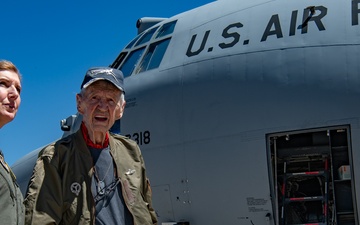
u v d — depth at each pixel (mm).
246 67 8094
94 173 3754
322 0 8266
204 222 8195
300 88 7570
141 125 8992
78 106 3980
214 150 8031
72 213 3588
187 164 8312
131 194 3836
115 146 3986
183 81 8703
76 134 3889
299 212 7992
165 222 8641
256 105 7789
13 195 3252
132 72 9977
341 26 7789
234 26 8766
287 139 7598
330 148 7555
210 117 8164
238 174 7801
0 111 3562
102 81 3781
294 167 8164
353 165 7180
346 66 7438
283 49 7934
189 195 8312
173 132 8547
